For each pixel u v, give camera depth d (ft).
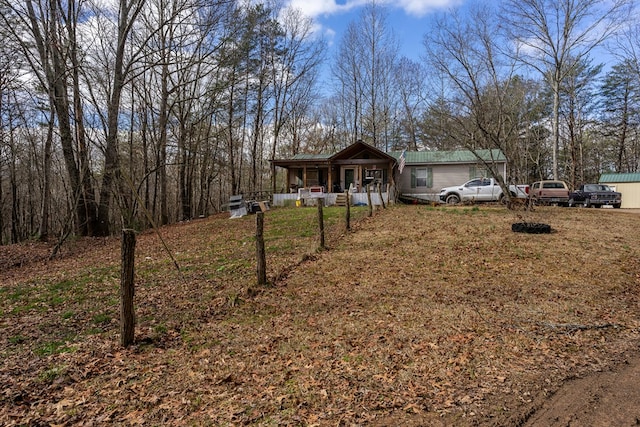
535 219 42.73
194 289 22.38
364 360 12.84
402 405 10.05
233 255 31.24
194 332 16.03
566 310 17.42
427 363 12.47
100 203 57.57
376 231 37.09
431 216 45.78
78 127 55.01
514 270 23.82
